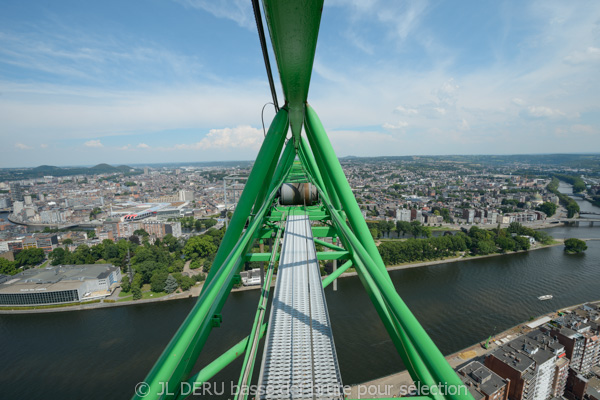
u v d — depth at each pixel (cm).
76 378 3453
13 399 3200
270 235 1102
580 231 11269
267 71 573
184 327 321
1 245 10094
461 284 5962
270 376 413
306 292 630
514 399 3131
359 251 449
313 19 396
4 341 4291
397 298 345
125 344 4075
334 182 735
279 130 725
